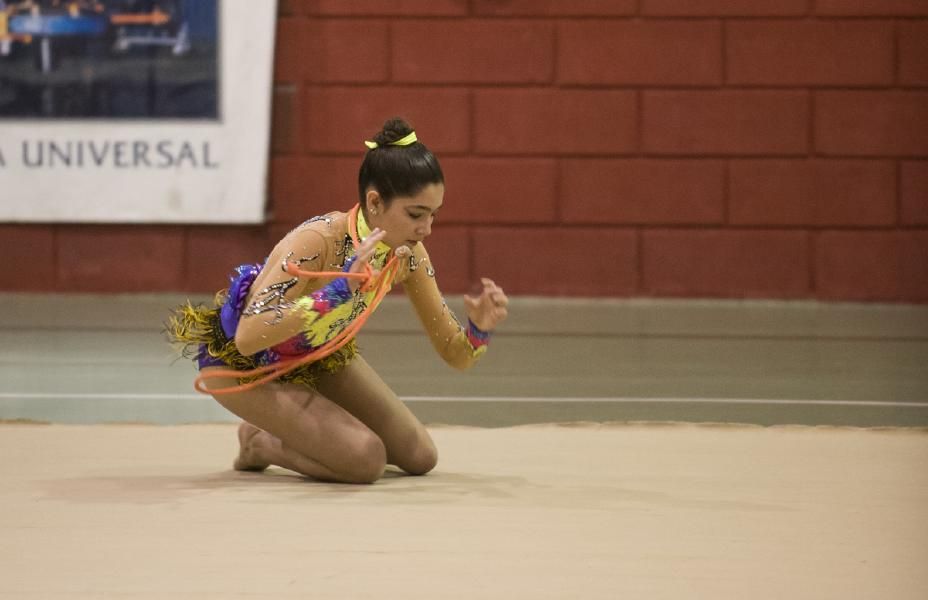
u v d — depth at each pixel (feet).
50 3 92.99
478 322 36.83
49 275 96.02
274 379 37.65
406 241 35.32
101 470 39.65
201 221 94.63
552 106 94.63
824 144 94.27
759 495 35.86
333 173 95.50
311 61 94.89
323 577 27.22
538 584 26.78
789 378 63.82
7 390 58.54
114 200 94.38
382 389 38.96
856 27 93.61
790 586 26.78
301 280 35.09
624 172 94.99
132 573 27.53
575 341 76.95
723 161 94.73
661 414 53.42
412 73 94.63
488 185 95.14
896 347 75.00
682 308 92.89
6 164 94.12
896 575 27.61
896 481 37.96
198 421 50.78
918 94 93.76
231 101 93.40
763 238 95.09
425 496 35.53
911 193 94.38
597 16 94.02
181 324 38.14
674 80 94.27
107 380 61.62
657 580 27.14
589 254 95.66
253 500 34.88
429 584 26.73
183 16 92.89
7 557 28.84
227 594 26.04
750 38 93.76
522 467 40.34
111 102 93.71
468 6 94.02
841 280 95.09
